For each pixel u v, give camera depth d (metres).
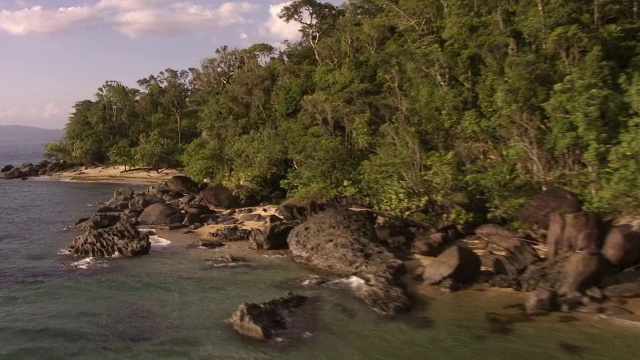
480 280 24.95
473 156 38.19
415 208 33.91
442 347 18.83
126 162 92.19
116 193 57.22
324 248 29.52
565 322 20.31
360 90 50.84
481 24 44.47
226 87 83.44
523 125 33.69
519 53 38.28
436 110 42.53
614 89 32.16
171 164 92.75
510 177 32.72
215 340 19.94
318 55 72.12
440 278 24.69
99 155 105.75
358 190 39.56
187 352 19.03
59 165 102.81
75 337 20.58
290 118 61.09
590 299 21.86
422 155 37.84
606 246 24.20
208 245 34.84
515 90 33.66
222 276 28.17
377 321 21.22
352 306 22.95
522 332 19.67
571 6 37.78
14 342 20.20
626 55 36.12
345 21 66.88
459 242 31.36
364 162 40.47
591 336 19.09
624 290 22.16
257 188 50.75
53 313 23.12
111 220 42.66
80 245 33.91
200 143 70.94
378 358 18.20
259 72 73.62
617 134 28.84
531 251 25.97
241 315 20.53
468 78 43.41
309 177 43.34
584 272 22.58
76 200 62.94
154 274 28.77
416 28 57.78
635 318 20.30
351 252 28.27
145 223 42.84
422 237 31.38
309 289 25.50
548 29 38.16
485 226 30.88
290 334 20.16
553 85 32.78
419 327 20.53
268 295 24.92
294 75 69.94
